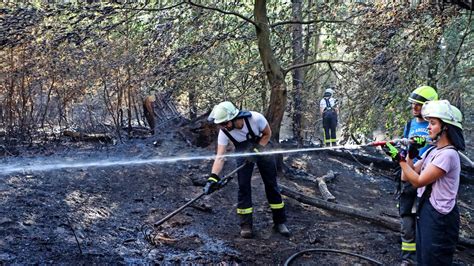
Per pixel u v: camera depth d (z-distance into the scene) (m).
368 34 6.42
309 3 8.12
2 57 6.86
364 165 8.92
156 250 4.28
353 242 4.99
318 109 9.64
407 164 3.31
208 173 6.47
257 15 6.70
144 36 6.65
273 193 4.93
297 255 4.50
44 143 7.11
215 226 5.05
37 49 5.83
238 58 7.75
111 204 5.13
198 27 6.89
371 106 6.29
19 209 4.48
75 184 5.47
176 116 8.28
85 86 7.26
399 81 6.04
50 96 7.92
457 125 3.21
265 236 4.94
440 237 3.23
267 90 8.29
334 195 6.86
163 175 6.22
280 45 8.04
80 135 7.41
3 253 3.66
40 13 5.57
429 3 6.02
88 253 3.92
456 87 6.50
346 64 7.18
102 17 5.93
